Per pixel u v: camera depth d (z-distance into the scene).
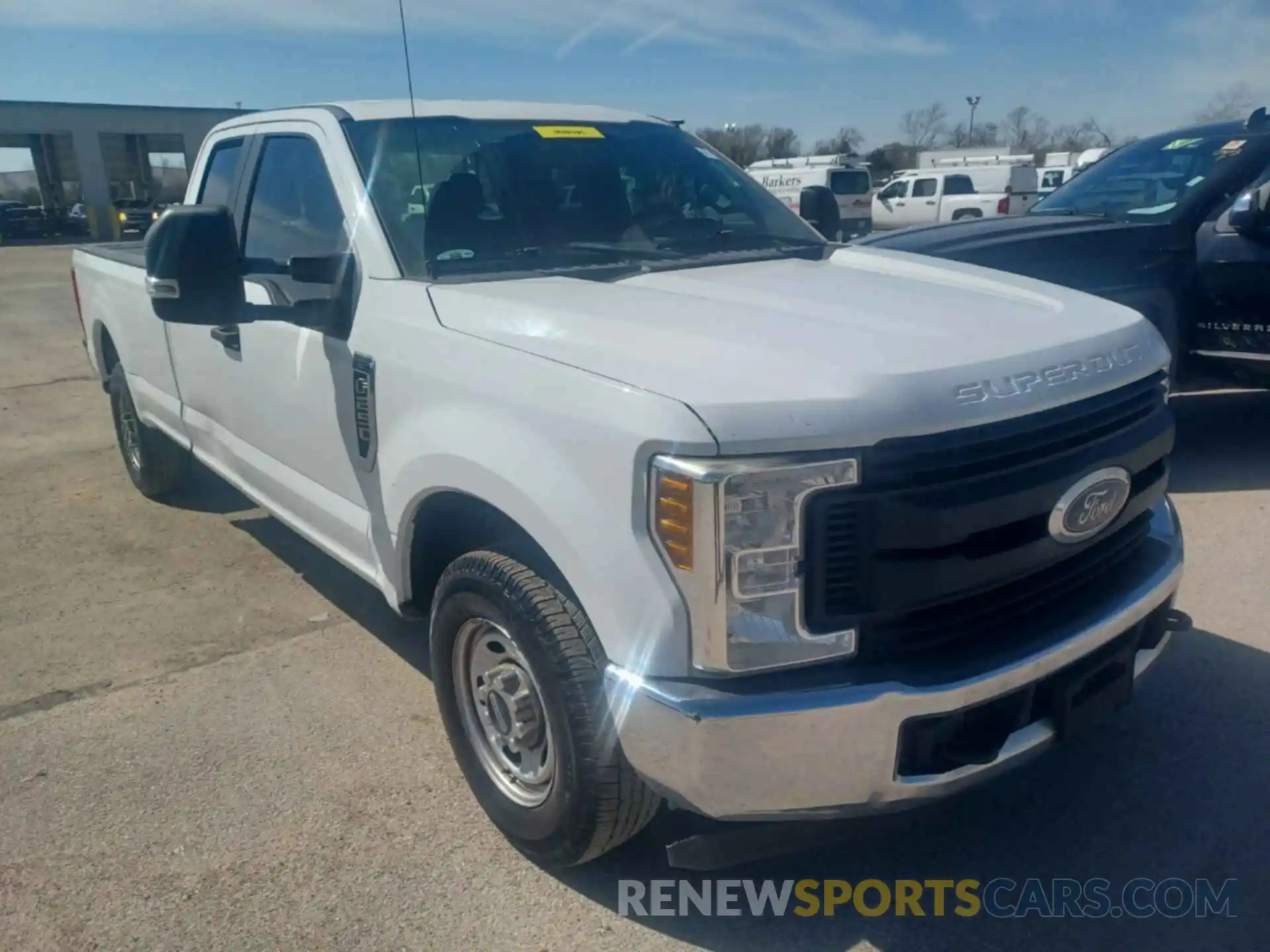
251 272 3.51
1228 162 5.77
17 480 6.66
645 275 3.24
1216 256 5.58
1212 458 6.15
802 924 2.67
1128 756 3.29
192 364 4.55
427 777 3.32
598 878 2.84
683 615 2.20
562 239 3.58
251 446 4.18
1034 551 2.40
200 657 4.17
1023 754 2.44
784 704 2.18
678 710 2.19
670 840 2.89
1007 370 2.38
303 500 3.77
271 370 3.76
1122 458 2.52
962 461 2.25
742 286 3.05
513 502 2.51
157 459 5.86
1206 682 3.69
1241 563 4.67
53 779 3.35
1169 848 2.90
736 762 2.20
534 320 2.72
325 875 2.88
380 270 3.20
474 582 2.69
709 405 2.17
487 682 2.85
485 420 2.63
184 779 3.33
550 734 2.58
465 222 3.38
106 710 3.77
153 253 3.04
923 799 2.34
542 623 2.49
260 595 4.77
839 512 2.19
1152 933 2.61
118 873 2.90
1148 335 2.82
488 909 2.74
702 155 4.23
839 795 2.28
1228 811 3.03
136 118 41.59
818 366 2.28
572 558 2.36
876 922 2.67
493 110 3.90
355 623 4.46
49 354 11.69
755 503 2.13
